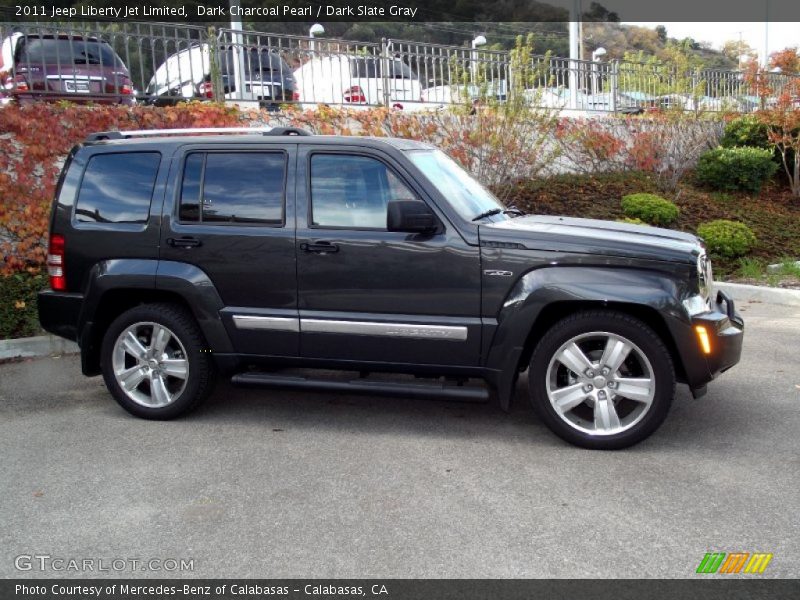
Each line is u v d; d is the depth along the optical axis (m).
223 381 6.97
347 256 5.39
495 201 6.16
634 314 5.13
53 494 4.59
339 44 12.63
